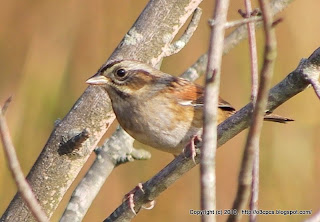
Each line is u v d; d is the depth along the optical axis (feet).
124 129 32.12
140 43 30.60
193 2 30.30
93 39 44.70
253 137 18.13
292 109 43.62
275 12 33.45
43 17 44.45
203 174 18.54
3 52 43.32
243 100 43.37
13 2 44.37
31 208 19.15
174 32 30.50
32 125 42.37
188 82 32.55
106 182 43.19
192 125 31.65
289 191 42.63
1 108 20.44
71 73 43.78
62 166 28.55
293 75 22.81
